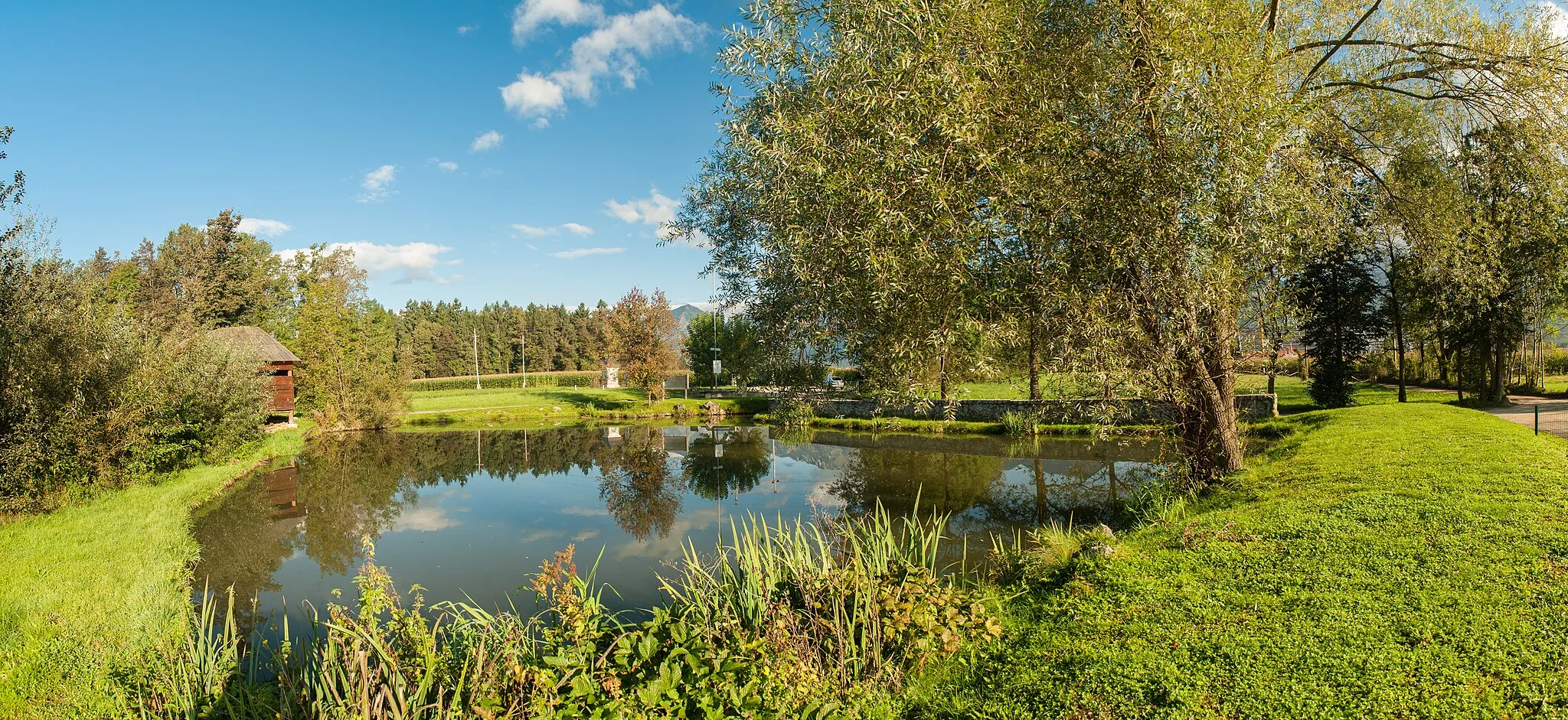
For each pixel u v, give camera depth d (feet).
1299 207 31.50
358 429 122.83
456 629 21.18
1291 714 13.38
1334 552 21.90
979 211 25.55
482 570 38.83
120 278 156.15
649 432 112.68
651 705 15.38
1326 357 86.02
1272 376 77.20
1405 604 17.30
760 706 16.01
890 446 82.64
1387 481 30.22
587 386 261.24
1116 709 14.70
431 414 143.23
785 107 27.78
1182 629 18.01
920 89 24.53
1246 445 56.29
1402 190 40.52
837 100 26.14
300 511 55.72
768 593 21.29
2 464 43.21
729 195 33.60
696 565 27.20
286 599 34.45
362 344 131.95
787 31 28.07
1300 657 15.43
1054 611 21.36
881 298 25.07
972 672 18.40
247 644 27.48
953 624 19.89
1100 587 22.56
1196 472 38.68
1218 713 13.79
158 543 39.65
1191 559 23.79
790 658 17.57
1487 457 32.91
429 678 15.74
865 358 30.27
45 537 39.37
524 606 32.22
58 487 46.65
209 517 52.80
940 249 25.64
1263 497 32.04
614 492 61.82
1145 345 28.94
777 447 87.35
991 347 26.86
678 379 207.31
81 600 28.86
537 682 15.43
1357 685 13.98
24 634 25.00
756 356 36.91
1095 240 27.27
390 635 18.84
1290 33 38.24
